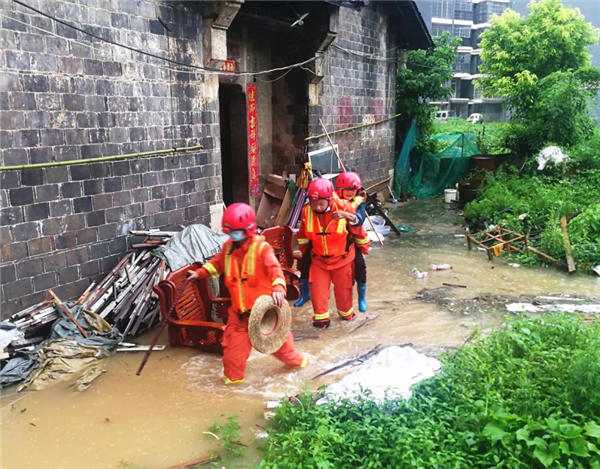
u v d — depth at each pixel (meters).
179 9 7.15
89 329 5.71
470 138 17.39
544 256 8.61
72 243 6.02
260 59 10.64
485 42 19.48
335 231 5.88
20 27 5.27
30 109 5.43
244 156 10.58
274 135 11.21
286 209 10.25
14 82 5.27
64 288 5.96
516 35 18.31
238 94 10.33
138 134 6.74
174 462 3.79
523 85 17.25
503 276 8.08
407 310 6.73
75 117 5.91
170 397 4.71
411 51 16.78
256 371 5.16
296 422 3.99
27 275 5.57
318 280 6.08
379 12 13.31
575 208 10.20
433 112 20.09
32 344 5.41
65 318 5.62
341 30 11.64
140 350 5.66
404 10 13.90
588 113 17.16
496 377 4.19
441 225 11.88
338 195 6.28
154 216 7.12
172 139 7.27
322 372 5.10
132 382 5.00
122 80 6.44
